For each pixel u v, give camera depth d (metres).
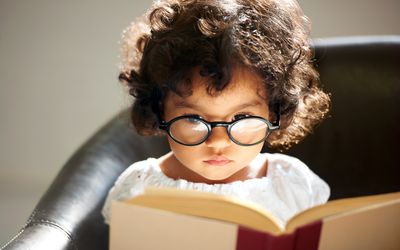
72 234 0.81
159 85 0.78
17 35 1.51
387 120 1.07
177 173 0.89
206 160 0.78
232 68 0.74
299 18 0.91
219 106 0.74
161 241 0.59
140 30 0.93
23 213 1.52
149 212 0.57
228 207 0.58
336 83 1.08
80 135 1.58
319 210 0.60
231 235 0.57
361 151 1.08
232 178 0.90
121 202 0.58
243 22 0.80
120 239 0.59
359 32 1.49
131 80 0.86
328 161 1.08
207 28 0.77
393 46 1.09
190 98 0.74
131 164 1.00
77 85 1.54
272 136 0.89
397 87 1.07
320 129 1.08
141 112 0.86
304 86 0.90
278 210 0.88
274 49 0.80
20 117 1.57
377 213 0.60
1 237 1.44
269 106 0.81
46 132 1.58
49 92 1.55
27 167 1.60
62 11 1.48
